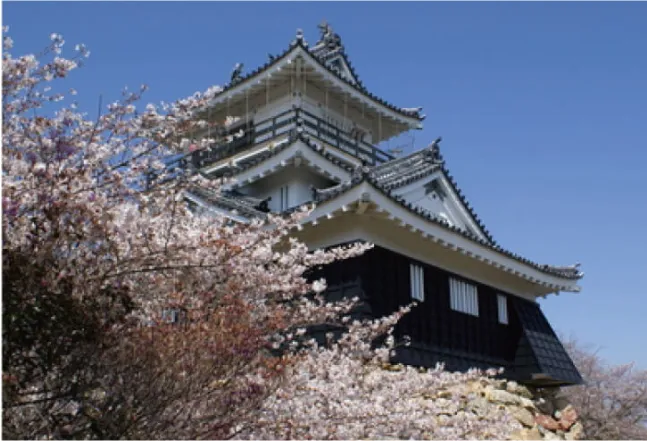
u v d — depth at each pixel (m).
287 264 8.48
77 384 5.92
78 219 6.11
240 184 19.78
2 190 5.77
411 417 7.16
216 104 23.14
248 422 6.30
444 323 15.91
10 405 5.62
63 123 6.52
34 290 5.70
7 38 6.52
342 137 23.92
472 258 16.83
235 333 6.11
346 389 7.01
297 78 22.56
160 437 5.88
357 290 13.73
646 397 29.19
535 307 20.28
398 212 14.10
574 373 19.72
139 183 7.20
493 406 14.99
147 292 6.71
